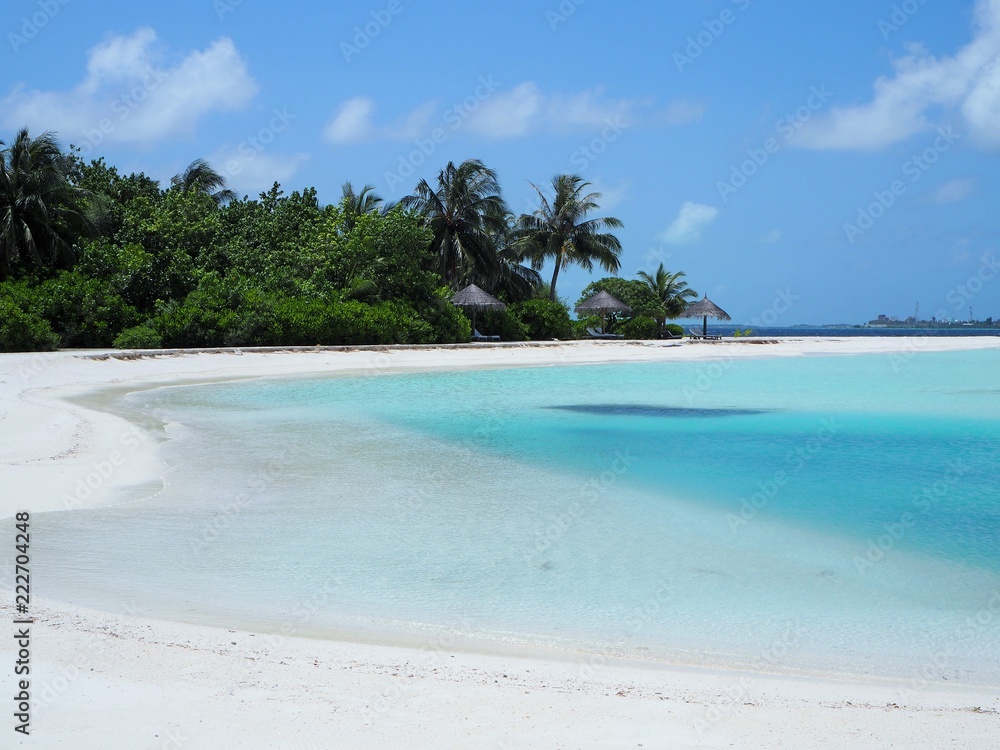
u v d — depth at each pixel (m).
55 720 4.09
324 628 6.15
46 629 5.67
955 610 6.90
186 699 4.46
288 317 36.09
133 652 5.26
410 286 42.91
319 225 44.53
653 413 20.67
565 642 6.04
